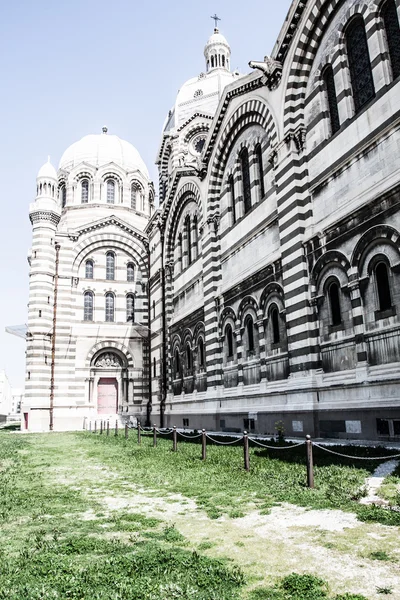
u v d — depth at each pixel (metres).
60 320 46.38
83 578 6.43
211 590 6.00
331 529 8.35
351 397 18.16
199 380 33.59
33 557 7.35
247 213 27.73
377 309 17.42
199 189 34.81
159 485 13.19
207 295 31.83
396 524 8.36
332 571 6.52
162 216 43.75
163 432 31.47
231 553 7.41
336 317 19.72
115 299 49.47
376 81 18.31
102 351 48.16
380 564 6.68
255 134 27.53
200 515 9.81
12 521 9.78
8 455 21.70
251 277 26.36
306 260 21.45
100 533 8.77
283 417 21.84
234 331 28.34
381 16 18.61
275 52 23.83
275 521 9.05
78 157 56.09
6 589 6.15
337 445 16.16
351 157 19.23
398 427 16.02
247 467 14.29
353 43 20.30
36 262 45.88
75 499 11.73
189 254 38.62
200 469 15.14
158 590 6.02
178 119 48.00
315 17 21.78
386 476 11.74
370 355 17.61
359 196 18.61
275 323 24.16
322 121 21.47
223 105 29.89
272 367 23.97
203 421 31.02
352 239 18.72
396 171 16.86
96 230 49.84
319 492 10.89
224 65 51.25
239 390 27.08
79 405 45.53
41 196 47.00
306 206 21.88
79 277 48.69
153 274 47.09
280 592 5.91
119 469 16.47
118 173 55.28
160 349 42.62
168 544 7.92
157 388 43.00
